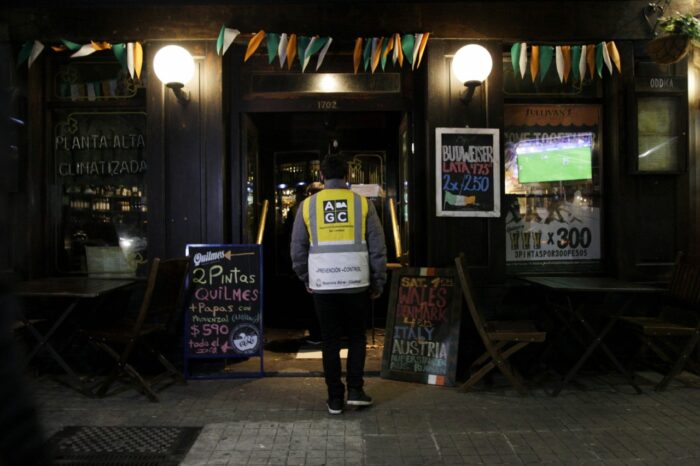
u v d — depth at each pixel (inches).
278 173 254.4
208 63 193.6
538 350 198.7
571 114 210.1
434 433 139.2
